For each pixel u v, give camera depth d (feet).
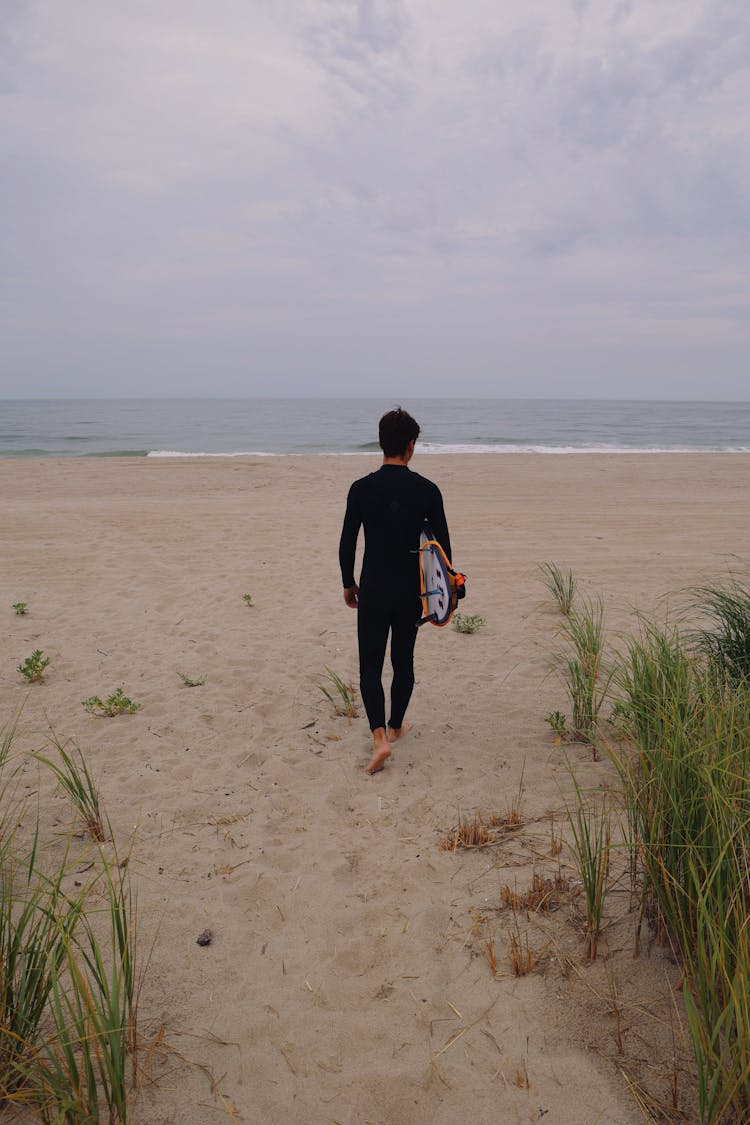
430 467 59.21
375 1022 7.09
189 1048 6.75
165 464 58.29
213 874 9.43
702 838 7.35
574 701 13.51
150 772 12.08
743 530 33.45
